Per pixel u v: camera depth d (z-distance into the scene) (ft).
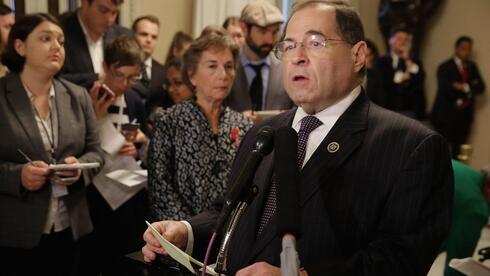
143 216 9.21
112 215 8.93
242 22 10.09
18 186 7.07
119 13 14.33
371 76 19.84
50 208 7.40
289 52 4.15
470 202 8.00
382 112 4.23
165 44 15.76
